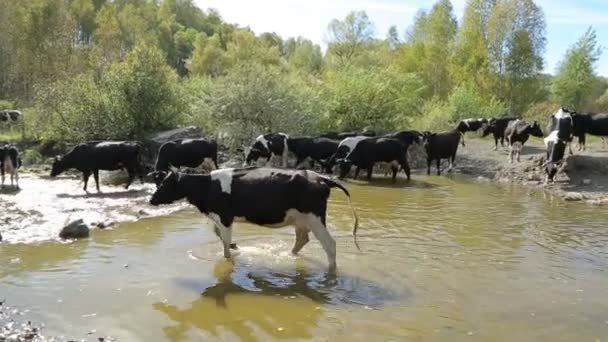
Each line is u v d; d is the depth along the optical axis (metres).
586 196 17.53
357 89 29.97
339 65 50.72
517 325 7.58
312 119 27.14
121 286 8.80
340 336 7.16
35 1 49.28
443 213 14.84
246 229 12.40
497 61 48.16
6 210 13.87
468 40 49.47
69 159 16.89
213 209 9.89
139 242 11.34
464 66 49.06
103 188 17.70
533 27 47.22
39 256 10.27
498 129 27.00
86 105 23.48
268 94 25.84
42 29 46.88
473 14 49.31
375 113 30.03
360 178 21.44
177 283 8.98
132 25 67.38
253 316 7.75
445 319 7.74
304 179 9.54
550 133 20.73
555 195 18.09
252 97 25.66
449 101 39.78
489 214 14.81
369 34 55.34
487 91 47.97
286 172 9.72
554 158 19.98
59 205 14.73
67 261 10.00
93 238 11.62
